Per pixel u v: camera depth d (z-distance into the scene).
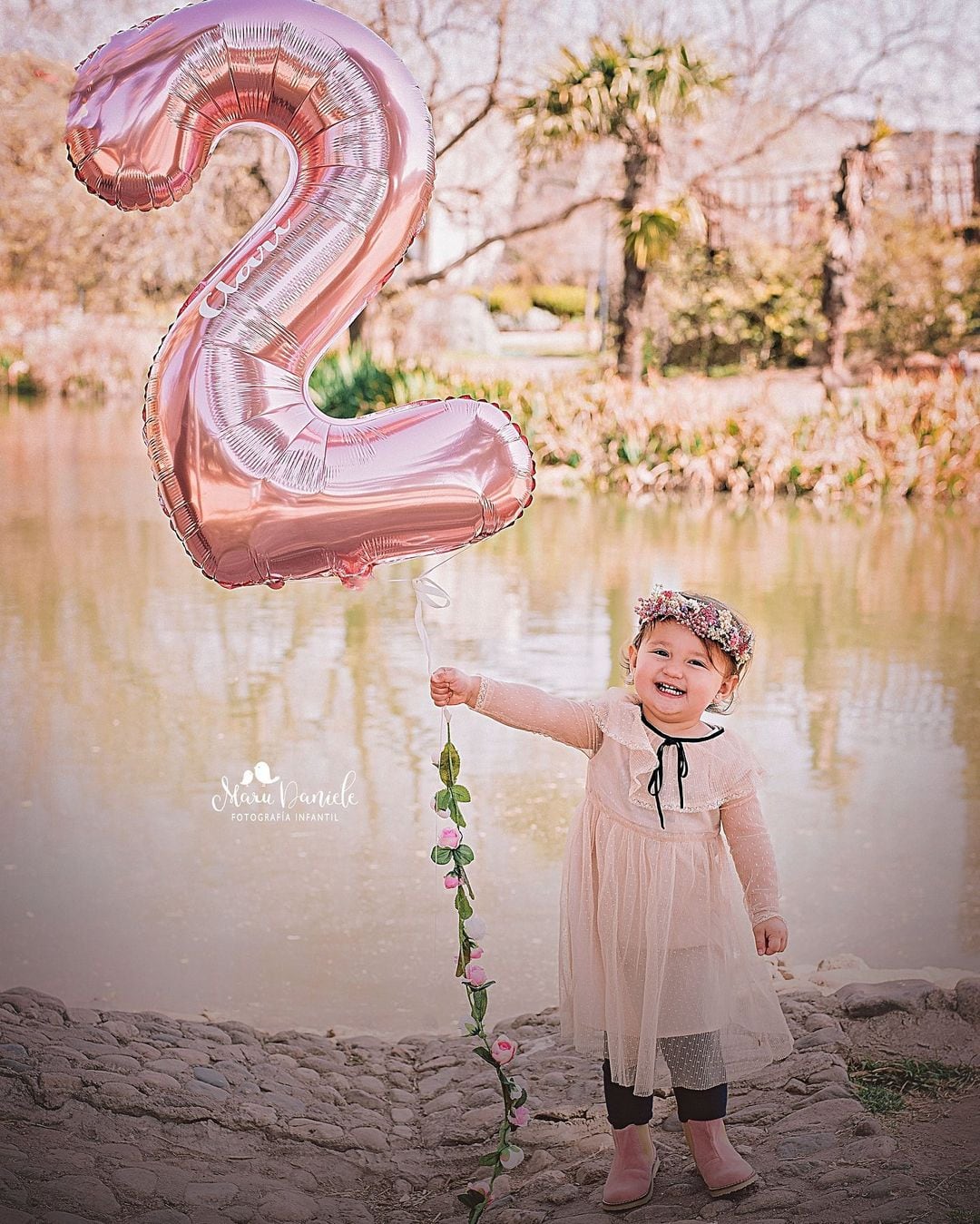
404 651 7.20
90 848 4.52
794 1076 2.88
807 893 4.20
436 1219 2.46
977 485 13.58
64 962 3.69
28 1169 2.36
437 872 4.36
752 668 6.88
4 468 14.34
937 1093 2.75
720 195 19.28
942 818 4.84
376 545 2.37
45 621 7.82
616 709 2.53
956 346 18.23
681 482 14.35
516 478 2.39
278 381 2.34
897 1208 2.18
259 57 2.32
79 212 18.64
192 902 4.10
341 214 2.36
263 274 2.35
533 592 8.78
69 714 6.02
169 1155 2.53
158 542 10.44
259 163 18.12
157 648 7.25
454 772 2.53
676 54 16.11
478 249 19.05
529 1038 3.32
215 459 2.29
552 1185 2.54
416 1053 3.29
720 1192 2.36
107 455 15.62
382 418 2.39
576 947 2.49
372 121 2.37
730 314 19.55
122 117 2.29
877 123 16.11
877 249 18.39
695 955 2.40
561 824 4.77
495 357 21.75
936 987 3.32
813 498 13.71
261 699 6.30
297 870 4.35
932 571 9.61
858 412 14.29
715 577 9.34
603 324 21.16
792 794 5.10
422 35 16.83
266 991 3.56
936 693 6.45
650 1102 2.47
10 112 17.42
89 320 21.94
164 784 5.14
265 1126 2.74
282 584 2.41
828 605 8.41
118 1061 2.88
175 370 2.31
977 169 18.61
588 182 19.02
